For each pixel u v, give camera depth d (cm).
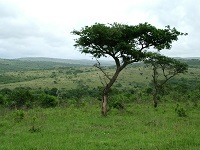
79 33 2380
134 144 1223
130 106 3484
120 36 2322
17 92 4075
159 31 2309
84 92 8400
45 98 3969
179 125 1814
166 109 3083
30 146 1206
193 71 15338
